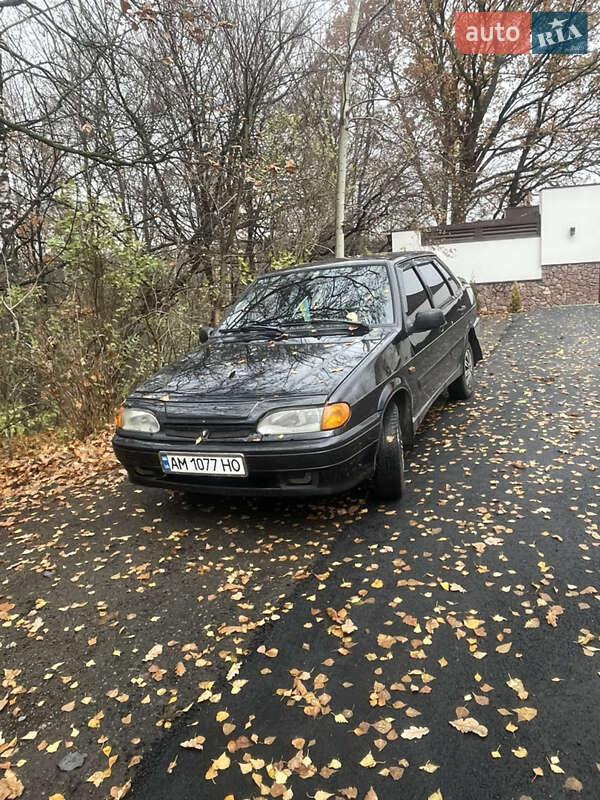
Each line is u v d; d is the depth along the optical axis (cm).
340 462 315
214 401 334
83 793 186
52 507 445
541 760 184
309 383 331
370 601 278
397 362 391
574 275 1969
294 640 254
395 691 218
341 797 177
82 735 210
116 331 755
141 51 909
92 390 675
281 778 184
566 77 2303
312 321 432
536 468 429
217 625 270
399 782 180
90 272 781
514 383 720
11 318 746
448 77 2206
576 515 350
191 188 954
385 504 385
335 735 200
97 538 376
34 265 889
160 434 343
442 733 197
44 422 771
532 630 248
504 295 2042
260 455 311
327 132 1195
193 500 421
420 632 252
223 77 961
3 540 391
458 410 611
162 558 338
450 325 555
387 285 446
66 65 808
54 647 264
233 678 233
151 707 221
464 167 2200
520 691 213
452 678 223
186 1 654
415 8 2036
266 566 318
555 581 284
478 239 2031
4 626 285
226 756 194
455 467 445
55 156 859
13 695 234
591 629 246
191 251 948
